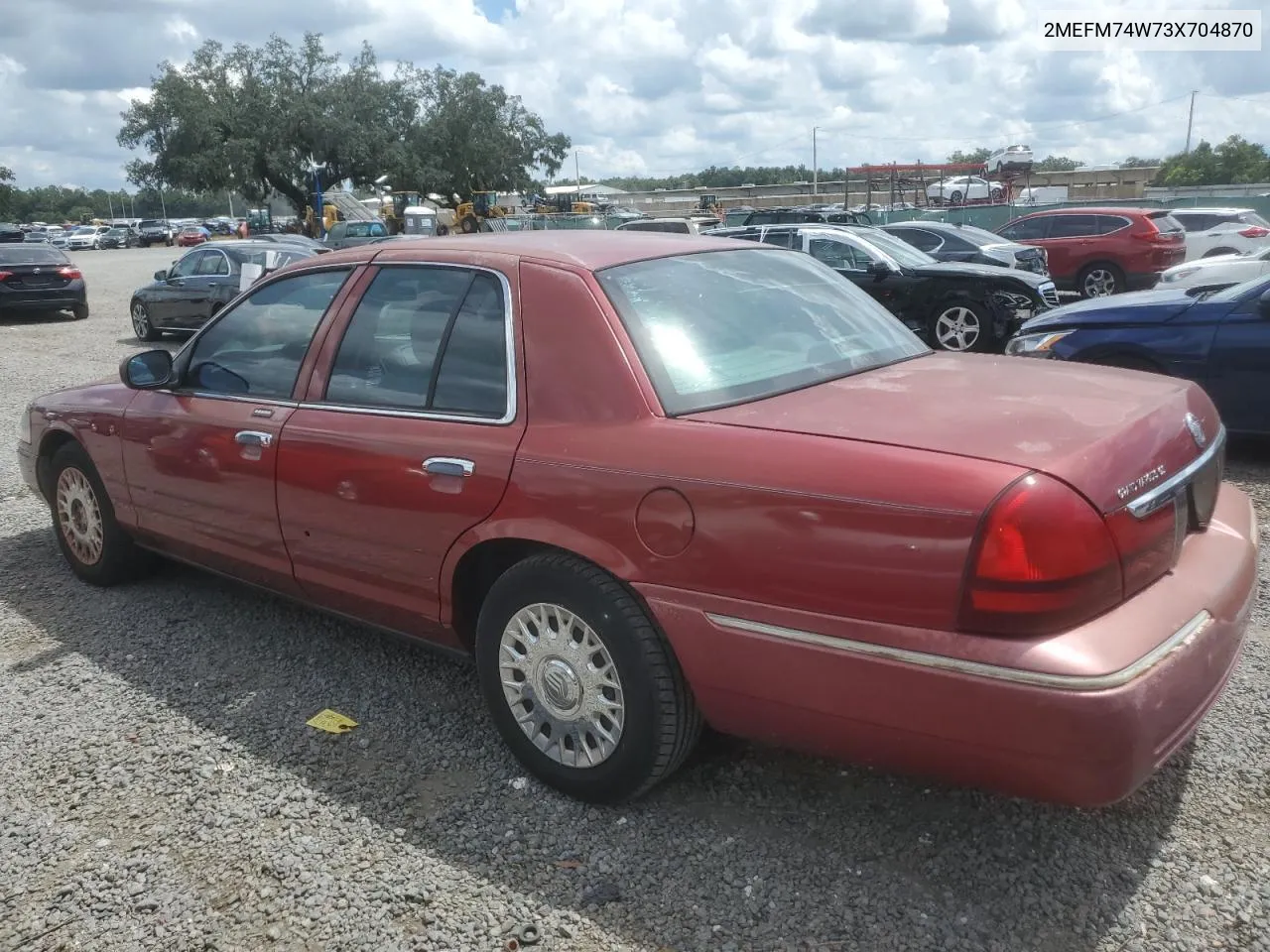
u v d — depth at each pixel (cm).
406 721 377
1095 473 248
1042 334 761
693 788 326
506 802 324
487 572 348
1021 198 4359
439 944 265
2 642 460
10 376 1298
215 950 266
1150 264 1872
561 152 6072
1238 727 348
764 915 270
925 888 278
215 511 425
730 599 273
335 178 5450
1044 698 233
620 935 266
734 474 272
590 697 307
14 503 692
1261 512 599
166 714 388
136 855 305
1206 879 276
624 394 303
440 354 350
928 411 285
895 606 249
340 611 396
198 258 1602
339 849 304
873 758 265
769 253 400
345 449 363
